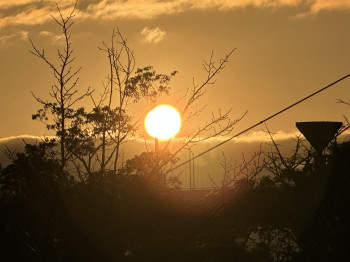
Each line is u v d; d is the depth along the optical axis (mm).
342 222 41188
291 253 41531
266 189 44656
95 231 45062
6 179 46688
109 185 47125
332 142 45344
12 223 44781
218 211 44906
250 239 43625
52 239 45344
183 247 44656
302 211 42906
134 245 45281
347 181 42781
